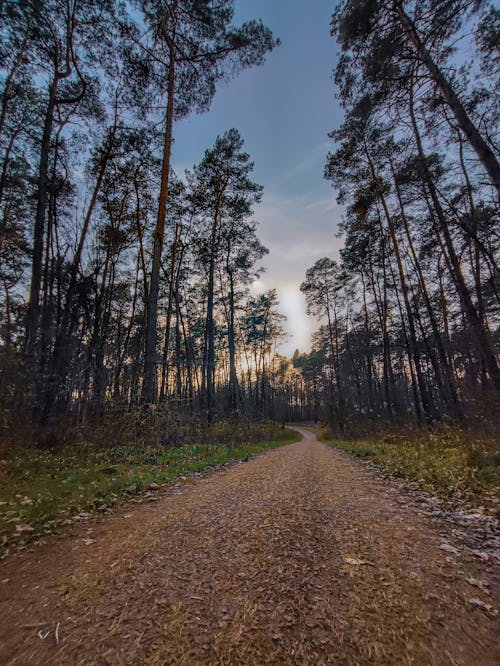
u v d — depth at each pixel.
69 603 1.83
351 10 8.00
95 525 3.19
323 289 27.72
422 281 14.36
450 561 2.29
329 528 3.00
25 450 6.04
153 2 10.73
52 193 12.76
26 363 7.57
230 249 19.91
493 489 4.17
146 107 13.52
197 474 6.21
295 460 8.91
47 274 12.11
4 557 2.46
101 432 7.94
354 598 1.83
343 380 30.67
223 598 1.85
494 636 1.49
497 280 10.77
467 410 9.35
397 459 7.48
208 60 12.57
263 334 34.47
